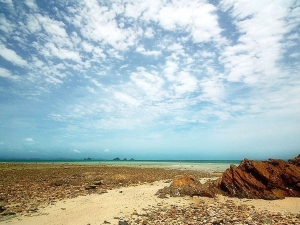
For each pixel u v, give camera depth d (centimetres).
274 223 1010
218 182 1872
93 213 1241
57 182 2442
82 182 2544
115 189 2091
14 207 1395
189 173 3981
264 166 1789
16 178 3041
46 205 1446
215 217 1117
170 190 1775
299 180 1652
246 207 1323
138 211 1276
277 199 1538
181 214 1188
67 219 1138
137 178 2938
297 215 1137
